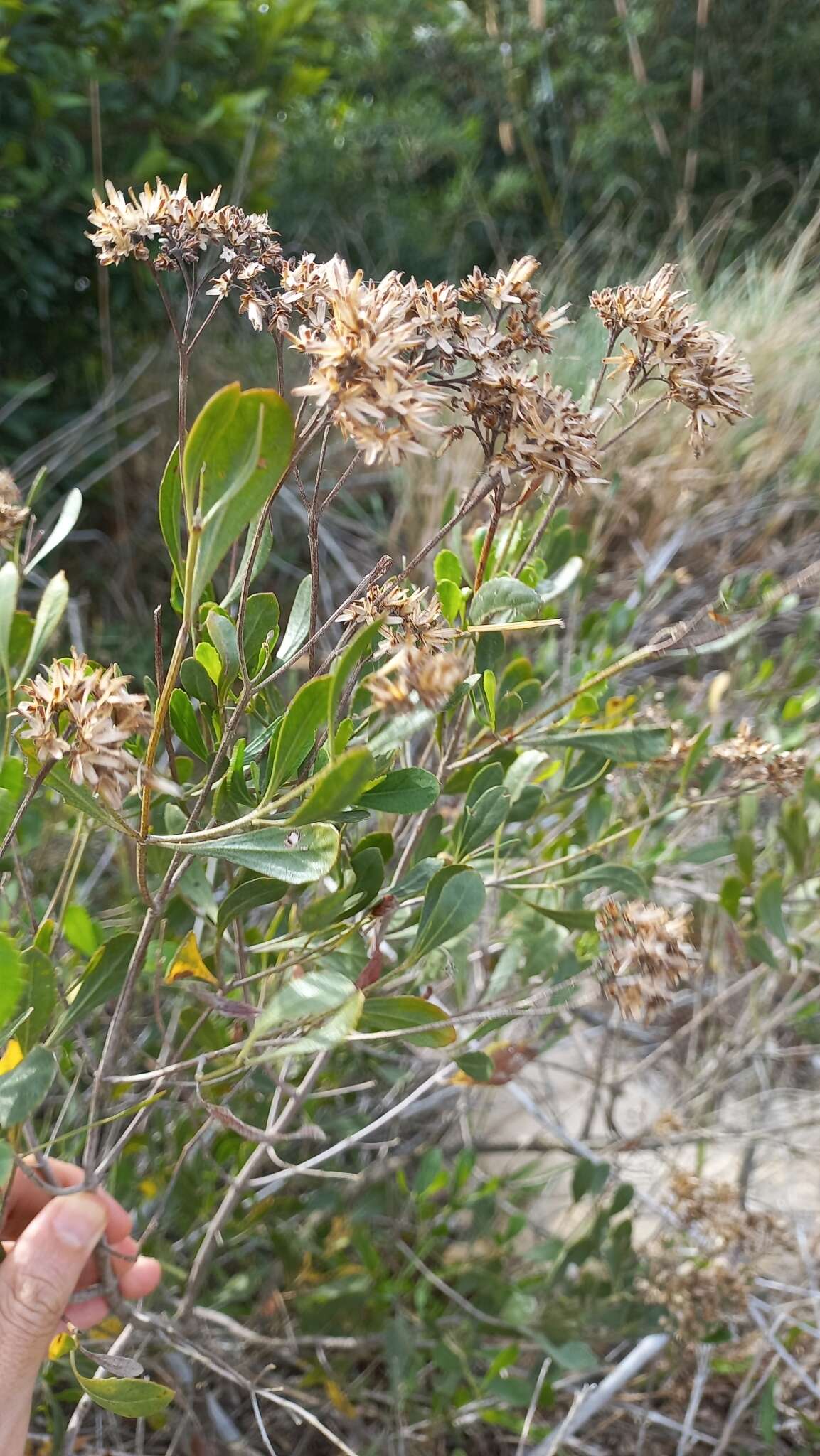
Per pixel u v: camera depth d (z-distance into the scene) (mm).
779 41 3254
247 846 498
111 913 706
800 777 680
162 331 1828
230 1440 819
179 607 532
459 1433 904
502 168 3582
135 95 1632
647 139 3256
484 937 867
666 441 1602
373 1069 1006
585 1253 830
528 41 3467
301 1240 881
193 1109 716
